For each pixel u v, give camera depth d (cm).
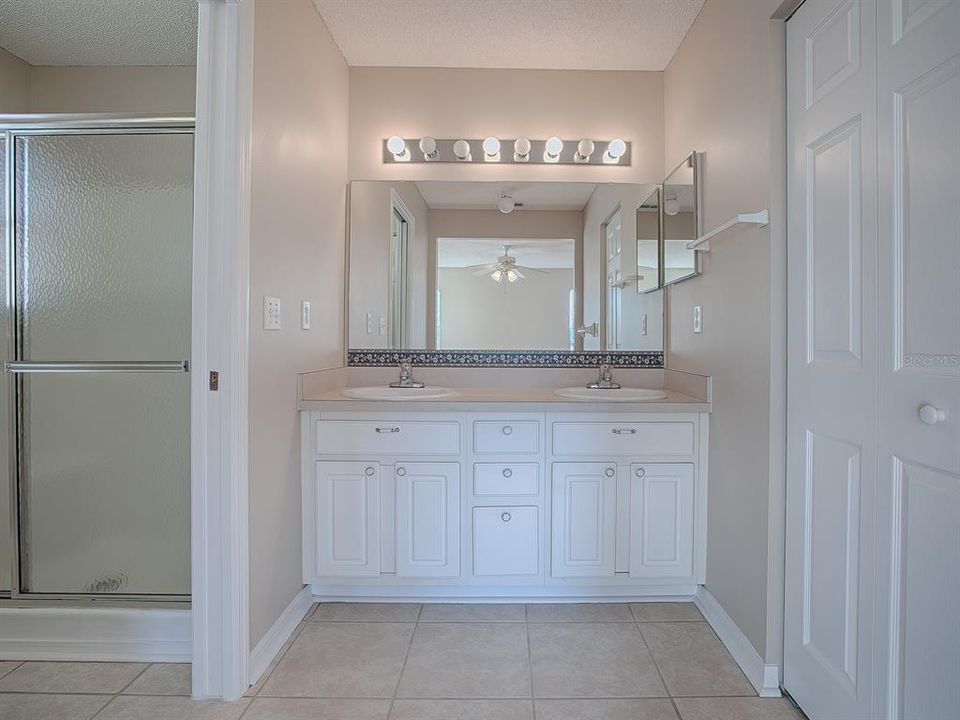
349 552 218
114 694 164
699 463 218
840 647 137
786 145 163
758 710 157
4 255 197
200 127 161
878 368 124
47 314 196
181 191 192
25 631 186
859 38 130
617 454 218
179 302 194
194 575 162
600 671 176
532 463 218
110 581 196
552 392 252
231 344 161
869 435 127
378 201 271
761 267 169
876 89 124
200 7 160
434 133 273
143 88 269
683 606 221
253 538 173
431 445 218
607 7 223
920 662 111
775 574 165
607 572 219
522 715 155
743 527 182
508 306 274
